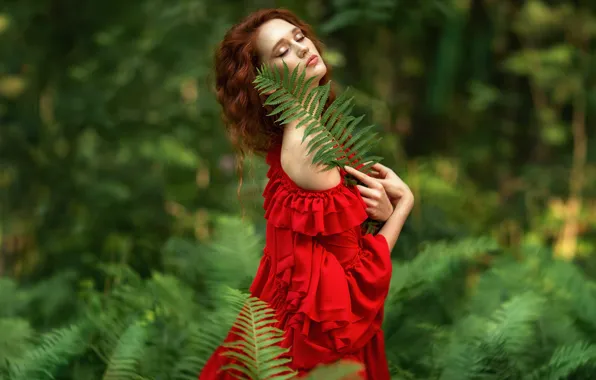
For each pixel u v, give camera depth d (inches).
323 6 271.1
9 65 269.4
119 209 248.5
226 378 99.9
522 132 369.4
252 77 96.4
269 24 96.3
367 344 95.6
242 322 92.6
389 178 100.3
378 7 181.0
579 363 110.9
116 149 273.0
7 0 262.1
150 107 260.4
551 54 313.0
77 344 122.7
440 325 150.9
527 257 160.7
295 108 91.1
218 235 161.0
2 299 179.2
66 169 265.7
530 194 328.2
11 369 121.8
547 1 342.0
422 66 354.9
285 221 90.0
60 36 266.8
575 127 333.4
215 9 255.1
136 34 259.0
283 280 90.0
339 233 90.1
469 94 367.9
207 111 250.5
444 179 315.6
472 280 193.9
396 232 97.0
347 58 323.3
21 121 267.9
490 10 354.6
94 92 255.1
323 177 88.8
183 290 156.8
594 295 146.3
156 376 121.0
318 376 82.2
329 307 87.4
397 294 136.7
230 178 264.1
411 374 122.5
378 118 231.9
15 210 270.2
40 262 251.0
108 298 153.9
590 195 316.2
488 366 111.4
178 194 260.1
